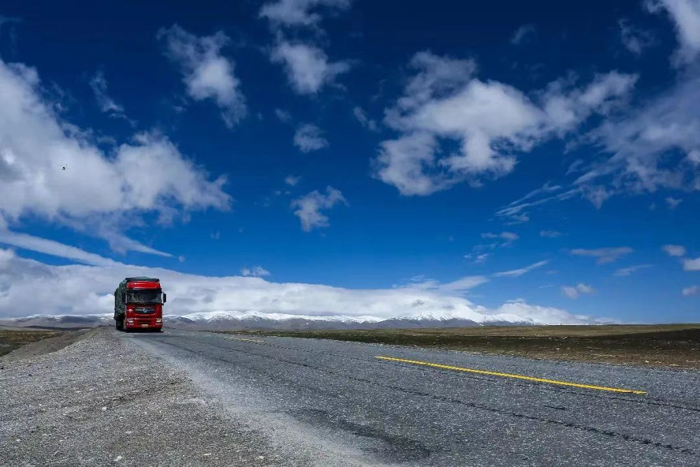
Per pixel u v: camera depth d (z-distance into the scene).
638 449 5.47
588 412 7.27
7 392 13.62
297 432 6.73
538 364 13.45
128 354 21.19
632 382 9.87
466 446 5.82
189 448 6.29
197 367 14.63
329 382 10.91
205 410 8.40
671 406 7.56
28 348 57.12
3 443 7.55
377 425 6.97
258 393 9.82
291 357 16.59
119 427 7.79
